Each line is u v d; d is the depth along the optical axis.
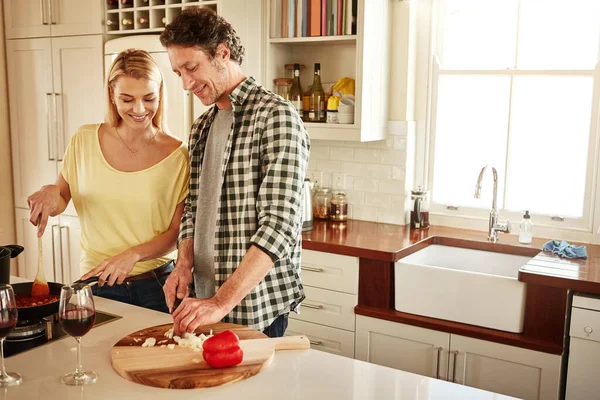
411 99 3.33
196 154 1.98
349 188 3.49
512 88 3.13
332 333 2.91
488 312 2.54
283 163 1.67
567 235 3.07
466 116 3.28
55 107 3.70
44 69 3.72
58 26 3.61
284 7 3.23
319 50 3.45
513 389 2.50
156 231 2.16
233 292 1.58
